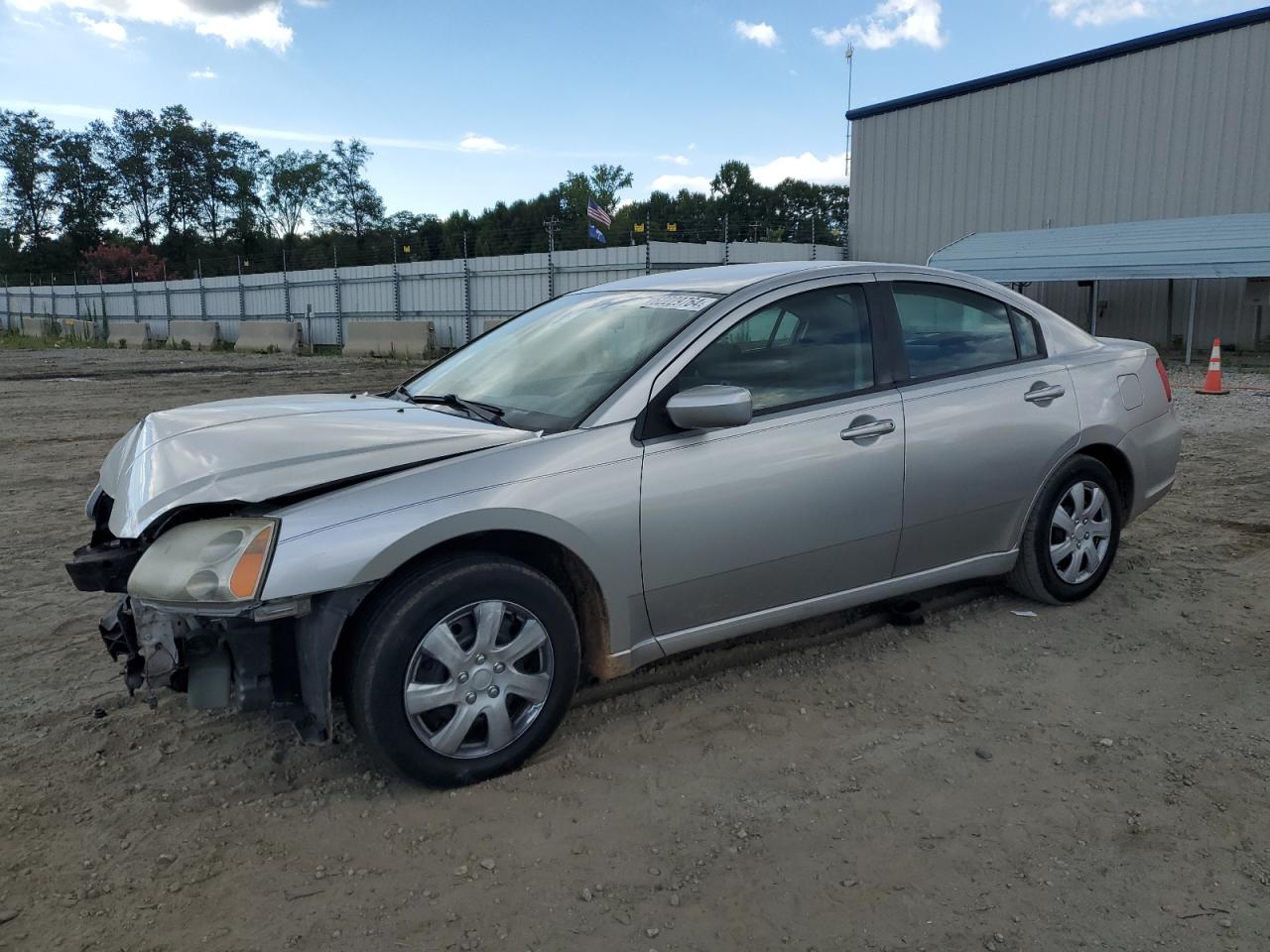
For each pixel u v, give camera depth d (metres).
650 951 2.33
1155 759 3.15
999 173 24.16
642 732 3.38
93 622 4.53
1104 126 22.08
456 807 2.93
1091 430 4.34
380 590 2.88
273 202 87.44
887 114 26.39
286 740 3.35
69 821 2.87
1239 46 19.80
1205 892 2.49
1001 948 2.31
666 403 3.31
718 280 3.86
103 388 16.94
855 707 3.56
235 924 2.43
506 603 3.01
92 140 85.94
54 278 47.53
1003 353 4.25
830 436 3.59
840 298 3.82
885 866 2.63
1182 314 20.75
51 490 7.69
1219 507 6.30
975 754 3.21
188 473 2.94
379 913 2.47
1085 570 4.51
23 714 3.56
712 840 2.76
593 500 3.10
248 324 32.22
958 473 3.94
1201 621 4.29
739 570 3.45
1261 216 18.66
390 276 30.12
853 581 3.79
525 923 2.43
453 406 3.67
